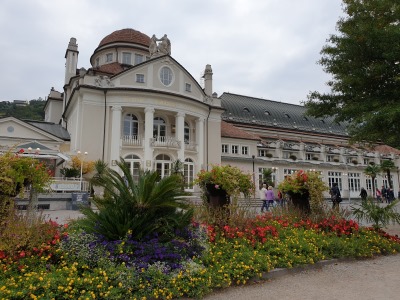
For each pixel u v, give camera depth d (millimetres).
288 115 56844
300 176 10992
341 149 49281
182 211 6688
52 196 19469
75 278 4898
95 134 27594
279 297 5484
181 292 5297
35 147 23781
